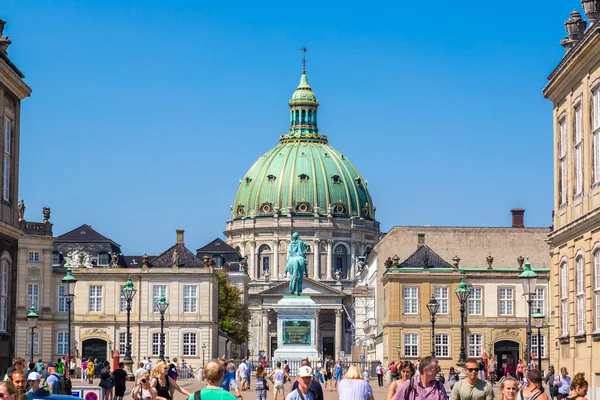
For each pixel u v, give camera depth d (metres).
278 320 107.69
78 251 170.00
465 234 140.00
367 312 180.38
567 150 56.72
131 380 90.38
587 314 52.31
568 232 55.88
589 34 50.06
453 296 120.19
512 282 120.69
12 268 57.53
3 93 54.97
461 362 81.31
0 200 55.06
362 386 27.91
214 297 144.00
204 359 140.25
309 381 29.19
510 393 27.27
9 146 57.03
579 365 53.66
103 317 139.50
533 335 120.12
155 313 140.25
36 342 131.88
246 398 74.88
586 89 52.62
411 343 119.50
